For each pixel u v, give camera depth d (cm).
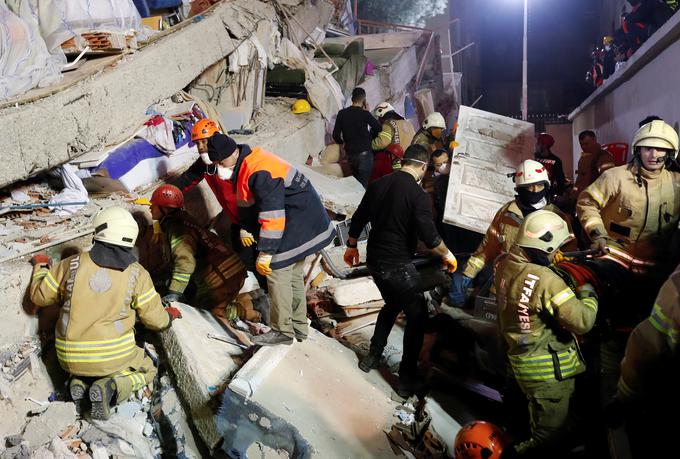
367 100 1325
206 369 426
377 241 479
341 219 704
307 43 1260
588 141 848
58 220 494
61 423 383
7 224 483
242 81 916
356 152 839
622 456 361
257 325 529
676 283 300
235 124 891
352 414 443
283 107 1008
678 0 1048
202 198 593
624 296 456
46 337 427
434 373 512
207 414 405
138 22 775
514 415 474
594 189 490
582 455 418
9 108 513
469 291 591
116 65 651
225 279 499
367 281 594
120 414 405
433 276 598
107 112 598
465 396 501
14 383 391
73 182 542
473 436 404
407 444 441
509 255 404
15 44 564
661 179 472
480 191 682
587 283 404
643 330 311
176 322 446
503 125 725
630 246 488
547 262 390
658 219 475
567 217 523
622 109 1362
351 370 498
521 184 506
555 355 394
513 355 404
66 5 676
